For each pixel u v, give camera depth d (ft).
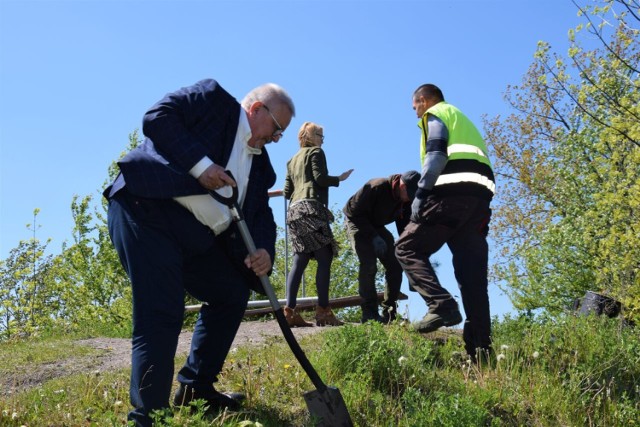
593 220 26.48
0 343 26.96
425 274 17.16
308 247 22.85
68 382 16.49
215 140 11.98
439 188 17.12
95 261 60.13
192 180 11.57
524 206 60.23
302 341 19.22
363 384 13.94
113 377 16.58
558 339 16.93
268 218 13.44
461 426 12.57
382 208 21.93
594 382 15.24
